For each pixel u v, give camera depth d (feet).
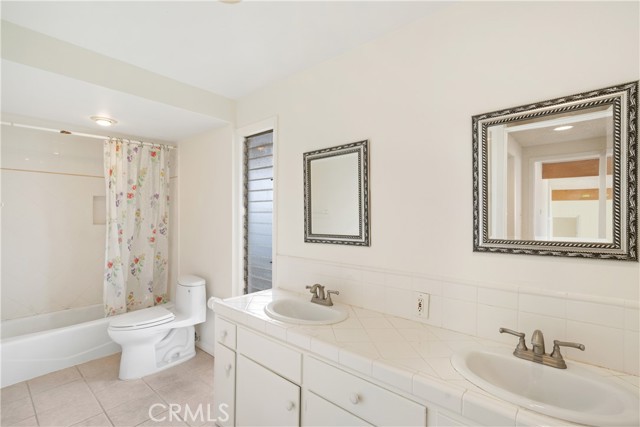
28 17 4.75
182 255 10.18
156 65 6.37
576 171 3.63
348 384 3.80
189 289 8.71
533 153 3.92
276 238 7.25
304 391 4.33
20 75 5.39
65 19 4.83
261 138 7.98
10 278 8.30
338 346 3.96
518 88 4.02
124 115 7.63
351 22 4.99
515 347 3.93
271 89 7.34
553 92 3.78
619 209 3.37
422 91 4.88
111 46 5.64
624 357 3.34
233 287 8.25
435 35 4.74
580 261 3.62
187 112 7.40
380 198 5.40
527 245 3.93
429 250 4.81
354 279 5.70
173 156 10.54
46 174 8.83
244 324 5.29
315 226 6.41
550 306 3.78
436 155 4.73
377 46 5.43
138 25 5.00
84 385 7.31
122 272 9.07
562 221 3.73
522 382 3.53
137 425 5.99
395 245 5.20
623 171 3.35
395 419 3.38
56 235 9.04
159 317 7.85
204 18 4.84
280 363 4.66
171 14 4.73
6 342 7.22
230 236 8.31
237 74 6.81
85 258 9.60
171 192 10.58
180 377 7.77
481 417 2.80
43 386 7.22
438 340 4.18
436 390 3.06
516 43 4.04
